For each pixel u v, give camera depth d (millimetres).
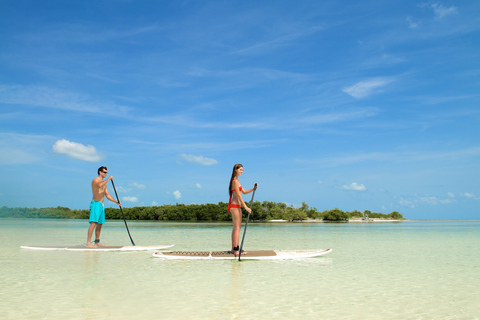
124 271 8078
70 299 5496
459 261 10094
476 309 5035
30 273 7773
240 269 8484
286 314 4750
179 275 7598
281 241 18234
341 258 10711
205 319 4516
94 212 12719
